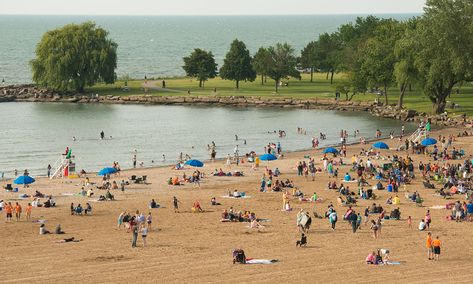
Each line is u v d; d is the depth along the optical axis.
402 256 84.31
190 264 81.31
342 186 125.62
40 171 159.38
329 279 75.12
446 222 103.38
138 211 103.56
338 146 188.75
